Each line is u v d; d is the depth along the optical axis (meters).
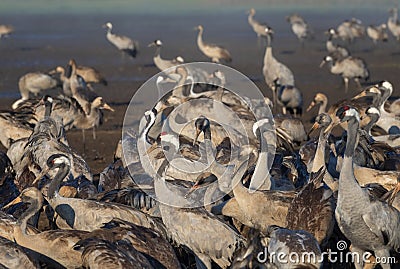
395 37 48.41
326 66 35.97
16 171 14.83
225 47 43.09
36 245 10.33
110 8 71.44
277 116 18.64
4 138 17.72
